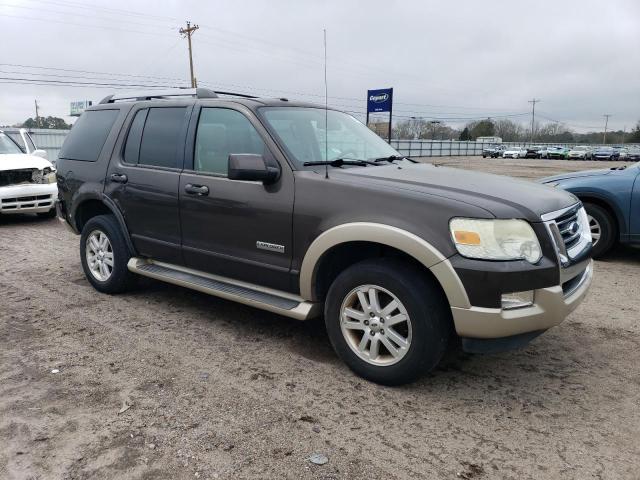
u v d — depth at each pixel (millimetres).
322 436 2926
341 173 3740
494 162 50938
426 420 3109
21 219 10469
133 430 2949
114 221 5207
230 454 2750
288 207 3736
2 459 2686
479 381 3605
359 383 3535
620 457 2779
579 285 3584
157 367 3734
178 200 4453
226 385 3486
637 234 6703
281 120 4152
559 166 41875
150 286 5648
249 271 4066
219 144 4273
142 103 5031
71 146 5684
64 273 6195
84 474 2578
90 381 3510
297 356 3947
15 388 3402
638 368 3836
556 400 3367
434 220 3164
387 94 15352
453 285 3084
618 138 129875
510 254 3074
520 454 2799
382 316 3400
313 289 3740
